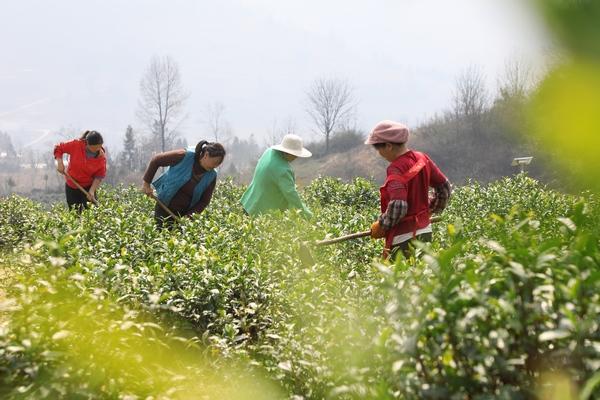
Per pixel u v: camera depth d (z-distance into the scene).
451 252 2.55
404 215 6.21
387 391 2.62
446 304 2.47
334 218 9.25
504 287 2.55
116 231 7.93
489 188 12.78
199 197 9.84
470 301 2.48
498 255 2.61
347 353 3.41
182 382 4.19
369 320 3.46
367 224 8.09
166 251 6.42
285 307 5.31
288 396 4.02
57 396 3.09
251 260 5.95
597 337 2.28
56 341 3.23
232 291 5.54
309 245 6.79
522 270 2.43
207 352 4.66
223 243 7.02
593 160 1.29
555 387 2.17
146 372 3.71
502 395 2.28
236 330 4.95
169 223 9.70
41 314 3.23
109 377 3.39
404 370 2.61
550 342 2.43
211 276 5.45
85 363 3.22
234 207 12.33
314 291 4.98
